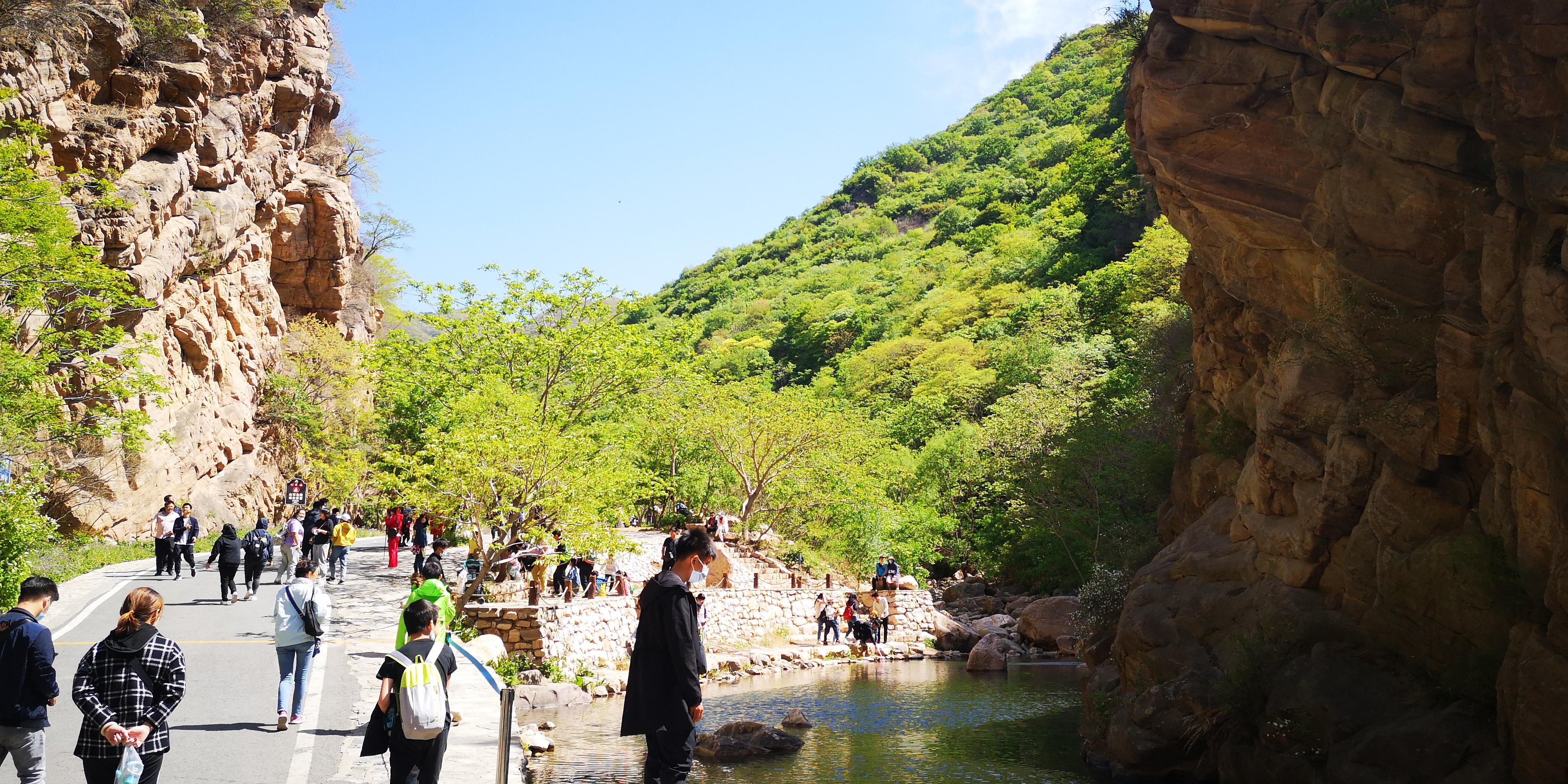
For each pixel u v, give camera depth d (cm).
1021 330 8188
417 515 2673
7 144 2228
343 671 1379
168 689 621
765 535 4197
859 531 4344
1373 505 1342
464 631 2184
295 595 1024
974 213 14850
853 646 3297
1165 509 2391
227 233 3703
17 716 615
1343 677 1307
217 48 3797
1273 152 1520
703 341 13825
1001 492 4603
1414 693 1240
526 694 2052
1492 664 1130
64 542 2488
